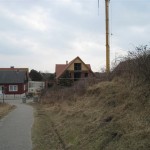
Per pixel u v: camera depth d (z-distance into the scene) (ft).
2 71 272.10
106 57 86.84
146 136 30.45
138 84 44.09
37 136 52.95
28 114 94.84
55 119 70.54
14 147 44.50
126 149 30.14
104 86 58.75
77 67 194.39
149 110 35.68
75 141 41.68
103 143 34.27
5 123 71.46
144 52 43.27
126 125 35.40
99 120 43.42
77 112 59.98
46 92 160.15
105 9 88.48
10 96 258.57
